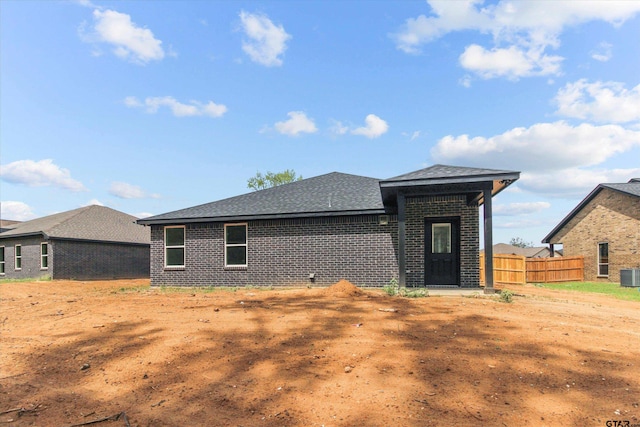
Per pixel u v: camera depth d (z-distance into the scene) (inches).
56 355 227.0
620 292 612.4
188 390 173.8
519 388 166.4
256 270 582.6
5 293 591.2
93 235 986.1
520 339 233.1
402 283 441.7
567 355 206.4
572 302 427.2
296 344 226.8
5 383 190.4
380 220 532.1
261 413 150.4
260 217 572.7
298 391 167.3
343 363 196.4
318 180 751.1
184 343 233.3
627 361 199.8
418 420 140.8
